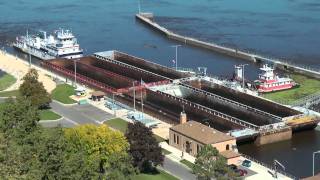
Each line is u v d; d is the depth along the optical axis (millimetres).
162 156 196375
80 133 177250
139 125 193250
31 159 136250
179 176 196125
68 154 151750
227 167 161875
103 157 175875
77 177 139000
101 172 173625
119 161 167000
